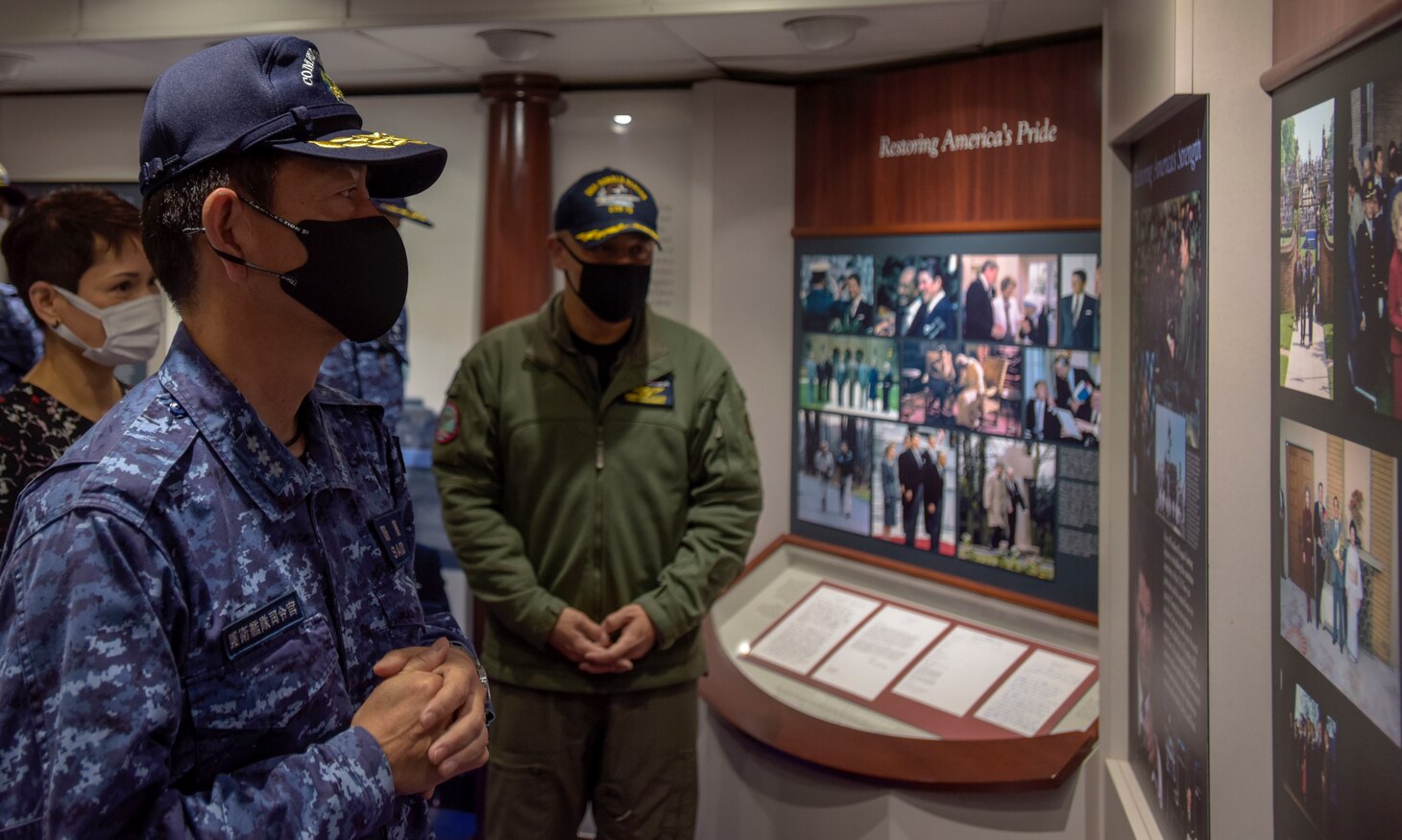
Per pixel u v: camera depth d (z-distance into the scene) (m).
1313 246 1.28
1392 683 1.04
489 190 3.39
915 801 2.48
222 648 0.99
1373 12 1.04
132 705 0.90
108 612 0.91
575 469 2.43
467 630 3.61
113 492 0.95
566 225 2.38
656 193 3.40
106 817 0.89
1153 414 1.94
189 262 1.08
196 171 1.06
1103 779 2.29
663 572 2.43
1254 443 1.50
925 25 2.57
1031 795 2.41
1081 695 2.61
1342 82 1.17
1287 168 1.39
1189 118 1.63
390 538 1.28
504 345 2.53
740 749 2.86
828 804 2.60
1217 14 1.49
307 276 1.08
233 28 2.74
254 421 1.07
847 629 3.10
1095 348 2.65
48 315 1.75
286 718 1.03
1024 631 2.87
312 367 1.16
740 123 3.28
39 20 2.87
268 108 1.05
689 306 3.37
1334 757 1.21
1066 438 2.72
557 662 2.40
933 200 2.96
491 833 2.49
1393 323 1.02
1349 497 1.15
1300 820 1.34
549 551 2.44
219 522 1.01
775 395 3.41
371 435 1.36
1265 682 1.50
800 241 3.33
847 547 3.29
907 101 3.01
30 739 0.92
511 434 2.46
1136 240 2.09
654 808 2.44
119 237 1.74
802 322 3.36
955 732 2.62
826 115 3.23
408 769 1.08
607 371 2.54
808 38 2.57
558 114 3.42
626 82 3.35
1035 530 2.81
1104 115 2.20
